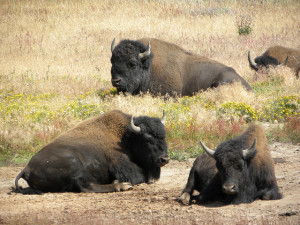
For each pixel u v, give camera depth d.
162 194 29.30
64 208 25.80
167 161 32.22
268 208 24.06
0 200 28.05
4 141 41.09
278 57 78.38
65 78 72.44
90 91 62.09
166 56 60.84
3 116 46.94
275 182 26.77
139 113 47.25
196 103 52.94
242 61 90.75
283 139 42.91
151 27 118.44
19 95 59.12
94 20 124.75
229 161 24.70
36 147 40.78
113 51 56.41
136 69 56.22
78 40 107.69
